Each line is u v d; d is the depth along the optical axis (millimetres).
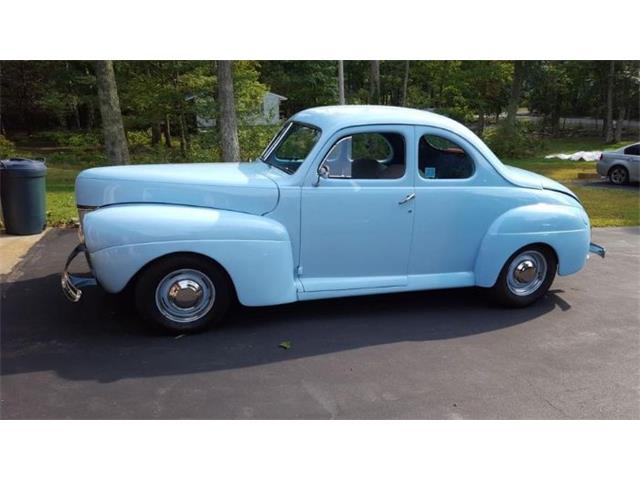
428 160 4938
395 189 4812
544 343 4660
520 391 3846
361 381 3900
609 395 3832
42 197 7617
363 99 31062
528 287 5441
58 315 4840
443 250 5109
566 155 25766
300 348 4379
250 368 4031
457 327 4930
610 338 4805
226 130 12852
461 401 3689
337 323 4902
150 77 17000
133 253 4191
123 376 3848
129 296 5266
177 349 4285
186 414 3436
